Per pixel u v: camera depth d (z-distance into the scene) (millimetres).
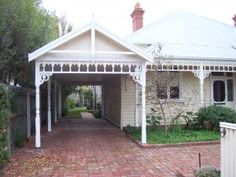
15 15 11148
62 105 27297
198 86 16375
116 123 17844
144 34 17266
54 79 18203
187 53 15500
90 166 8031
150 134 12523
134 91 15680
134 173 7312
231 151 5352
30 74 13391
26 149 10406
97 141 12102
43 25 14148
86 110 36531
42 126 17438
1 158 7402
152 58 11039
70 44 10789
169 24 18094
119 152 9875
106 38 10914
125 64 11102
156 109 14531
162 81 12695
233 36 18484
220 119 12844
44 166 8047
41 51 10312
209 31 18375
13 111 9805
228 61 15102
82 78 18312
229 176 5406
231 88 17234
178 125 13781
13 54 11172
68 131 15312
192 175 6891
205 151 9867
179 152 9766
